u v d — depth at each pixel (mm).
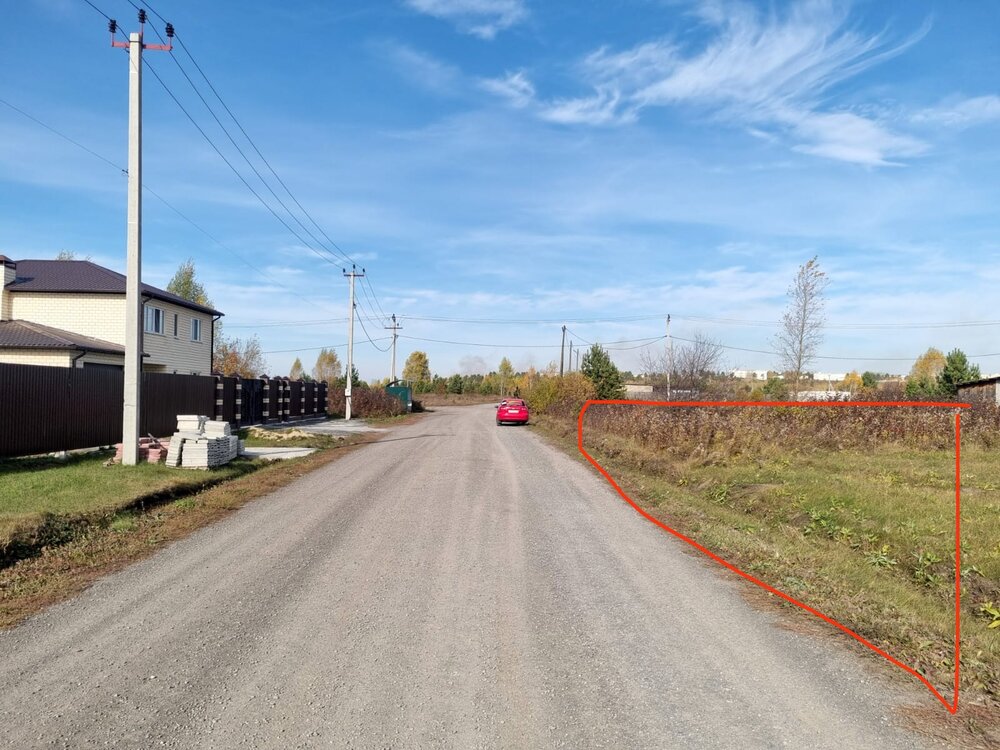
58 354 23594
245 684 4125
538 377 61469
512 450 21297
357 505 10781
